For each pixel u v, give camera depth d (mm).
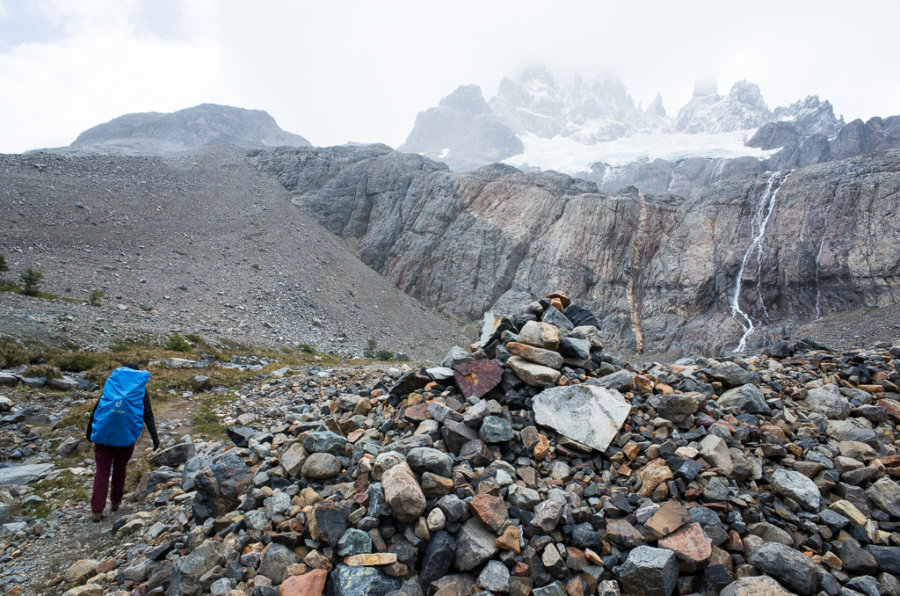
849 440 7469
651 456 6844
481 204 135250
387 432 8469
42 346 20000
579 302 113125
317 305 84875
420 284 125000
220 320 56406
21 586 6074
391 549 5520
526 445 7180
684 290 110750
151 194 105688
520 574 5242
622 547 5520
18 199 75625
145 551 6512
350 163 158000
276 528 6031
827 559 5352
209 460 8914
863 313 89250
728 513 5848
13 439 10992
